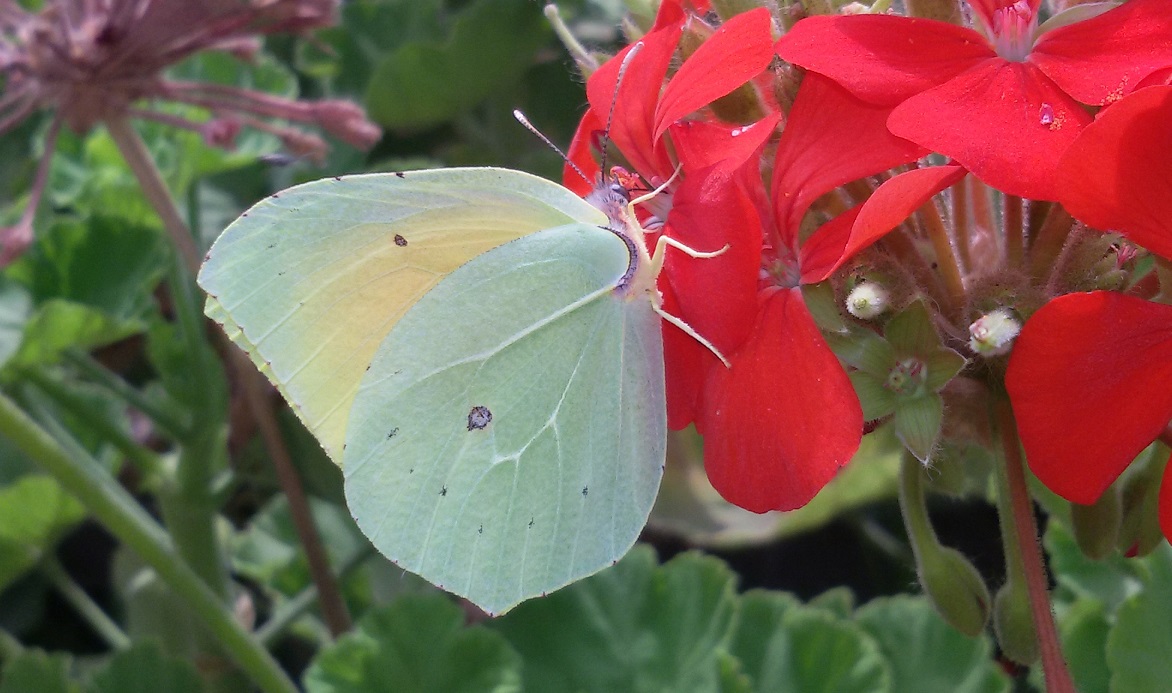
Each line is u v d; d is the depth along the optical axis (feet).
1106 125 0.54
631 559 0.79
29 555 0.85
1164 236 0.55
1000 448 0.59
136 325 0.81
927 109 0.56
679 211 0.60
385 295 0.65
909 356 0.57
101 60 0.72
